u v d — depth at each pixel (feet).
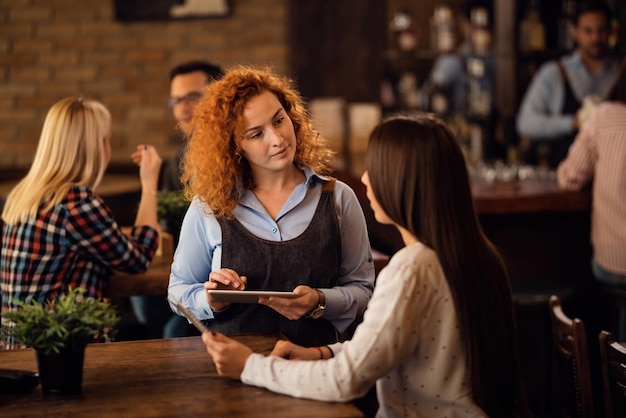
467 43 22.72
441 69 23.04
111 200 19.70
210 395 7.02
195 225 8.62
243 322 8.52
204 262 8.72
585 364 8.98
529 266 15.75
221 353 7.21
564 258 15.88
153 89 23.82
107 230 10.64
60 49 23.36
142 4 23.49
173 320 13.52
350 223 8.66
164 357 7.98
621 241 14.46
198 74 13.44
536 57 20.48
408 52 23.35
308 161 8.71
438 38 23.31
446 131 6.92
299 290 8.02
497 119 21.61
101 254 10.72
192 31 23.79
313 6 24.17
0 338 10.14
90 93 23.62
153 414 6.66
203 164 8.33
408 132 6.88
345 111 23.73
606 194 14.55
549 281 14.75
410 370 6.93
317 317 8.27
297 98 8.71
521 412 7.18
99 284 11.04
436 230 6.78
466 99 22.66
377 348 6.61
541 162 20.36
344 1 24.29
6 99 23.30
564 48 20.40
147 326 13.97
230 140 8.31
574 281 16.01
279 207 8.55
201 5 23.71
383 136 6.94
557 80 18.99
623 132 14.35
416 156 6.80
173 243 12.93
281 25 24.17
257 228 8.46
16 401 7.00
